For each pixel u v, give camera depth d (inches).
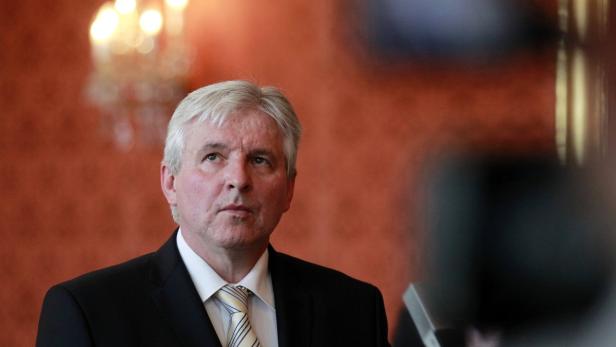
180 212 220.4
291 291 231.8
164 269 223.5
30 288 679.1
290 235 634.2
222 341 217.6
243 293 222.4
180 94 614.2
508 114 578.9
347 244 624.4
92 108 668.7
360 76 623.2
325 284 239.0
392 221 611.5
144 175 659.4
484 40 591.5
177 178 219.6
